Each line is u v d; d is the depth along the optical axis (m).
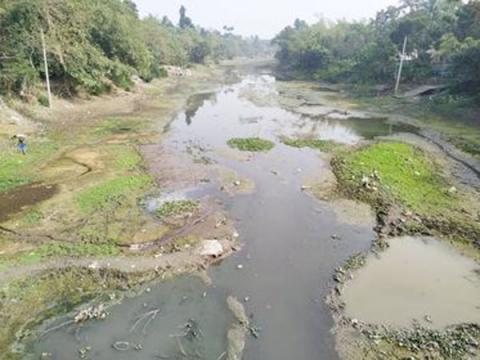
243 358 11.16
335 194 22.06
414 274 15.07
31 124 32.28
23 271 14.13
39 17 35.50
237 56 180.12
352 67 72.94
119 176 23.14
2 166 23.44
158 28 85.50
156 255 15.49
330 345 11.65
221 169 25.72
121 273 14.40
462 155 28.66
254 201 21.17
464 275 15.04
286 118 42.69
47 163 24.81
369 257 16.17
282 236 17.73
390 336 11.95
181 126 37.31
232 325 12.36
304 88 69.50
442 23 57.53
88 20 44.19
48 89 36.62
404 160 27.09
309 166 26.83
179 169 25.31
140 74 58.84
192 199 20.95
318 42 93.25
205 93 60.69
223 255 16.05
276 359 11.15
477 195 21.89
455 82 46.69
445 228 18.20
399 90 55.12
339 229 18.39
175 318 12.56
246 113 45.00
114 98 46.94
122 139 31.41
